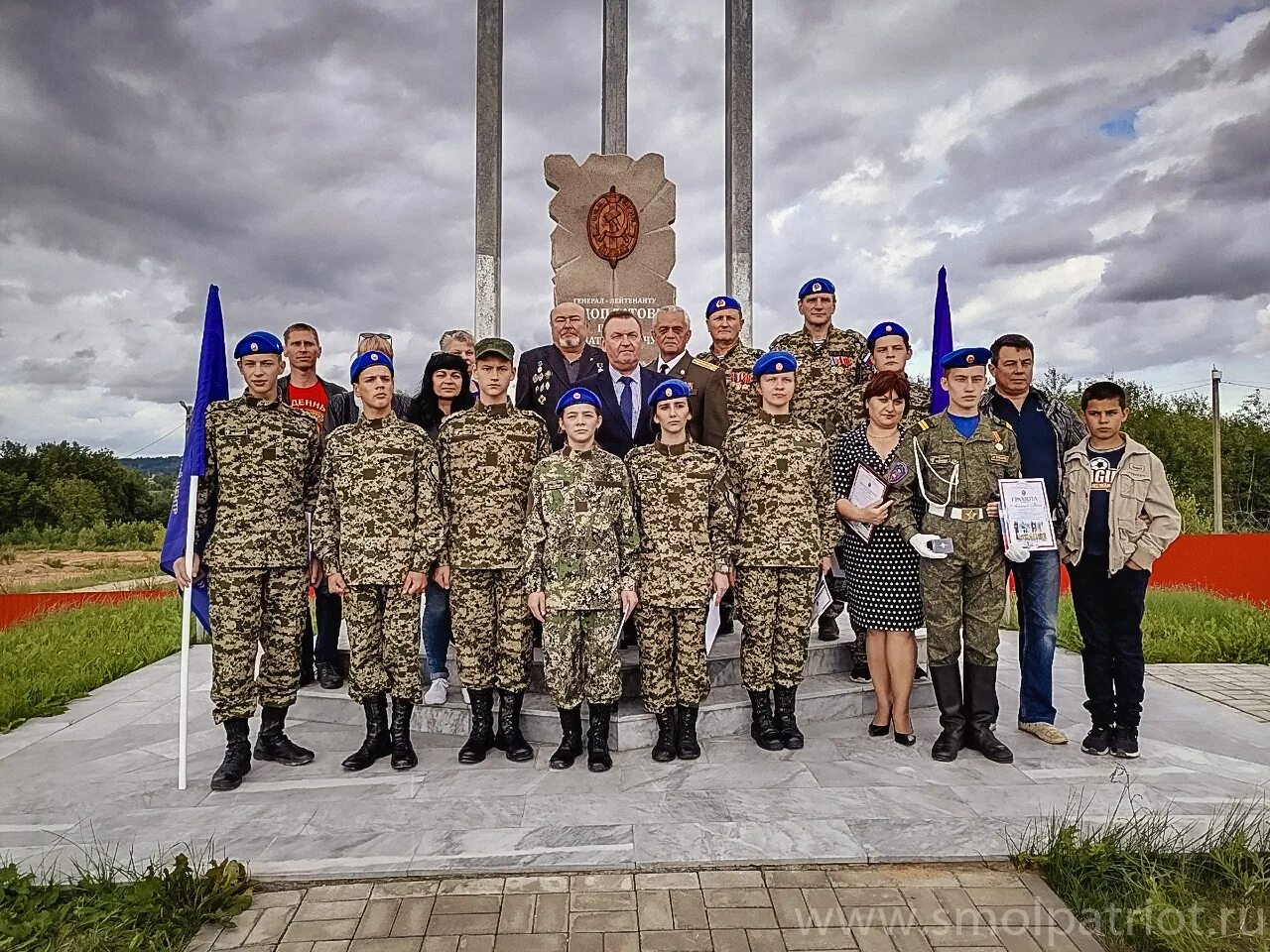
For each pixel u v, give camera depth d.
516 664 3.79
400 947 2.36
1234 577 10.73
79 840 3.01
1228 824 2.93
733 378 4.95
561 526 3.65
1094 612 3.87
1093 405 3.82
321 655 4.62
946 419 3.91
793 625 3.89
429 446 3.81
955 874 2.76
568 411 3.70
